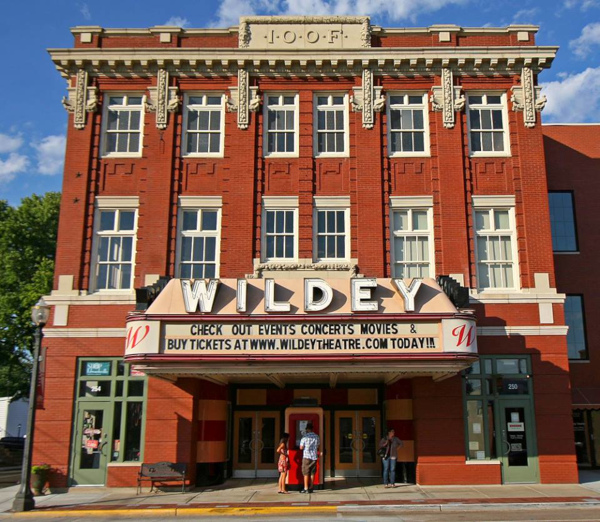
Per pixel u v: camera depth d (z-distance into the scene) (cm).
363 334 1731
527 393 1989
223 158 2169
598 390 2452
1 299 3884
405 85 2219
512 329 2016
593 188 2664
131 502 1681
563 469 1934
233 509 1547
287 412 1914
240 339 1727
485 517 1420
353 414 2245
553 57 2188
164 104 2186
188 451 1923
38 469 1873
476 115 2220
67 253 2088
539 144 2161
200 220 2131
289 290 1788
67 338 2020
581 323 2544
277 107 2225
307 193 2131
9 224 4059
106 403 1986
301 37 2255
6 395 4531
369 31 2258
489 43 2258
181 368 1714
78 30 2247
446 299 1775
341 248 2109
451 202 2117
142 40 2259
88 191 2141
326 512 1540
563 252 2600
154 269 2066
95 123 2192
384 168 2161
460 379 1981
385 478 1911
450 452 1936
